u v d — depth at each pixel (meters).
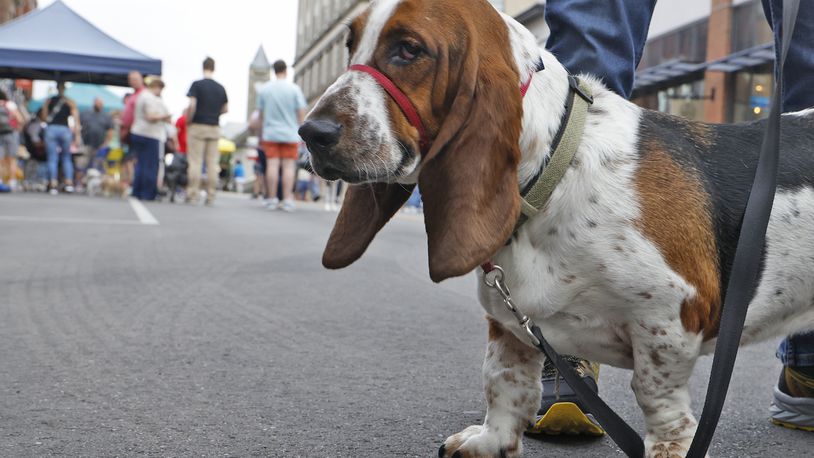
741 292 1.90
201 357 3.50
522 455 2.45
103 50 17.61
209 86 15.19
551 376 2.69
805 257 2.19
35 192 16.89
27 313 4.31
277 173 14.30
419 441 2.55
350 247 2.25
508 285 2.08
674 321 2.02
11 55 17.03
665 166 2.07
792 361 2.72
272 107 14.02
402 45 1.94
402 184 2.19
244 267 6.27
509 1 27.06
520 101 1.95
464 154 1.92
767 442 2.62
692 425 2.08
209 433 2.57
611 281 2.01
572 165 2.03
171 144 16.86
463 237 1.89
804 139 2.28
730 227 2.12
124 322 4.15
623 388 3.23
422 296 5.25
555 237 2.03
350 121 1.92
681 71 18.31
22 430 2.55
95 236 8.11
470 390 3.12
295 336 3.96
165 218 10.99
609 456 2.46
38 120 17.39
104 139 19.67
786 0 2.13
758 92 16.42
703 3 17.75
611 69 2.86
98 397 2.91
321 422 2.71
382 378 3.26
